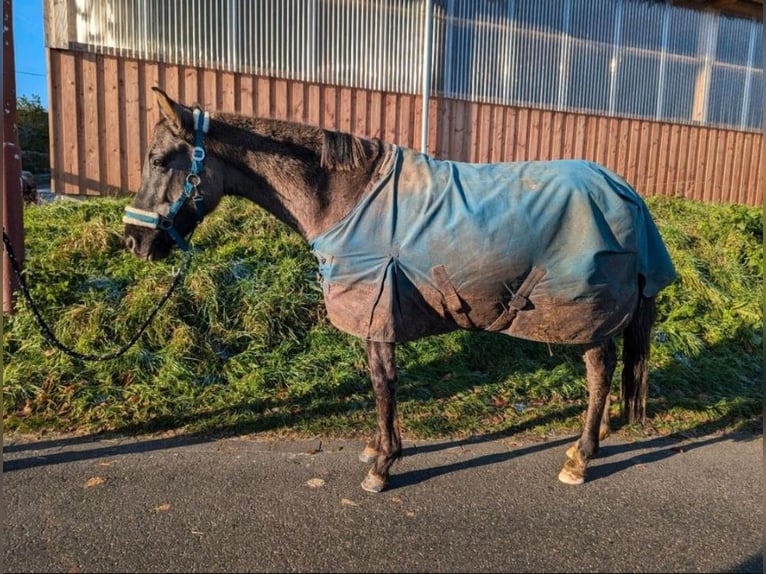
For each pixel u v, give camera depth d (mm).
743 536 2787
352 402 4246
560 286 2922
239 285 5180
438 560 2541
